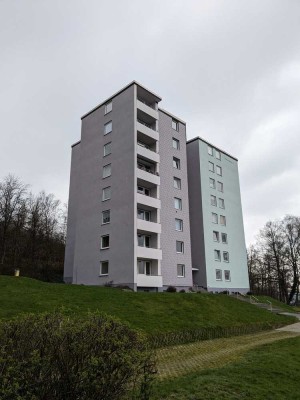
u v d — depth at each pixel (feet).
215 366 30.91
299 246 174.29
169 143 117.39
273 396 20.95
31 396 11.79
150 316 55.16
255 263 199.62
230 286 129.18
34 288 59.21
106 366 13.58
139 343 16.15
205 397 19.44
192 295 78.79
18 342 13.44
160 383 23.30
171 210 110.11
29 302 49.67
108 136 108.17
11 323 15.10
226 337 57.31
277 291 193.36
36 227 151.33
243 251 142.31
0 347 12.95
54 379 12.75
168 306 65.10
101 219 101.24
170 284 101.71
